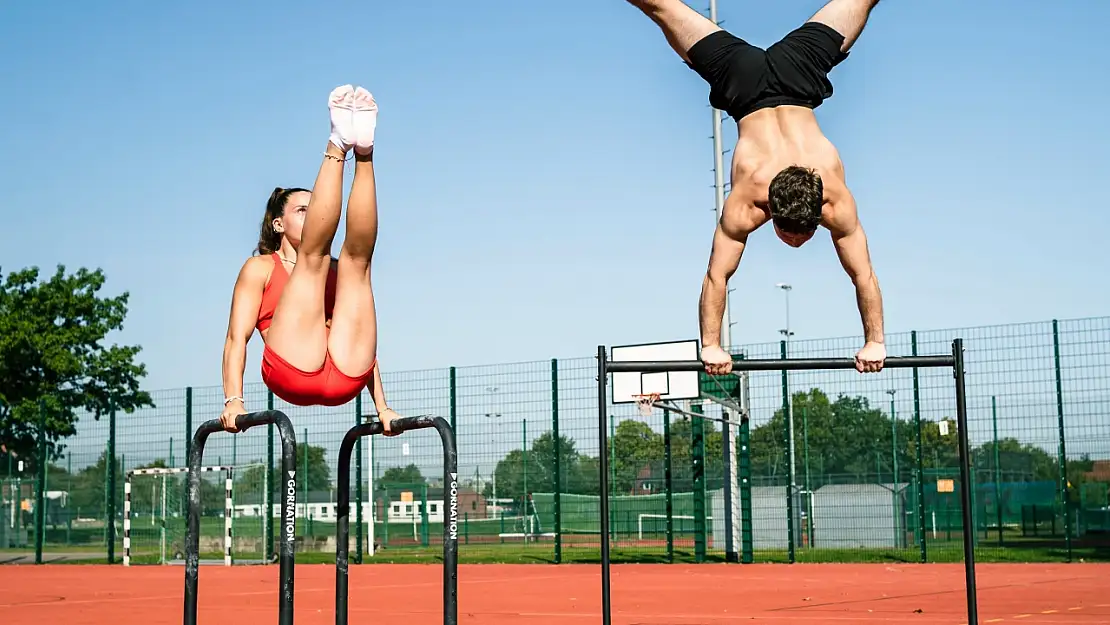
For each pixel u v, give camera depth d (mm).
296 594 12742
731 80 4598
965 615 9109
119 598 12383
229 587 14125
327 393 4434
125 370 33969
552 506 20781
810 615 9273
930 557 17422
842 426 22016
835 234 4633
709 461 21172
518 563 18797
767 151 4500
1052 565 15812
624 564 18078
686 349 18062
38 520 21719
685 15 4730
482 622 9000
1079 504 17219
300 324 4367
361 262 4426
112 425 22094
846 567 16375
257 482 21031
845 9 4699
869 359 4820
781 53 4566
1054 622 8445
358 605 11133
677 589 12430
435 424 4414
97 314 34062
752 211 4539
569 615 9531
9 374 32312
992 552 17109
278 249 4738
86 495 24094
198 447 4656
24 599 12328
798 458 22031
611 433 20219
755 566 16984
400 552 21141
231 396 4500
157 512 22766
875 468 21719
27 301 33281
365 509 24266
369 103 4199
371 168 4262
